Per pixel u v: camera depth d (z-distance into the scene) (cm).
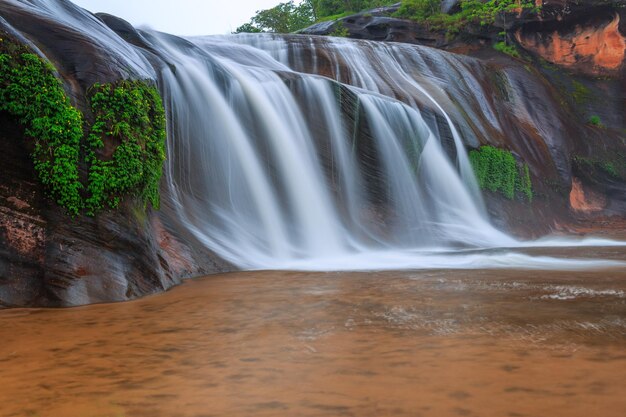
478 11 3675
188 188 1088
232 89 1288
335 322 496
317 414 276
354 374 339
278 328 477
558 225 2559
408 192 1723
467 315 517
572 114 3362
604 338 419
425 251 1417
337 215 1442
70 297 629
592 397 289
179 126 1104
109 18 1173
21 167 650
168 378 341
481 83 2786
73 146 680
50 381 338
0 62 648
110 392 316
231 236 1069
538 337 425
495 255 1272
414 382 321
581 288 686
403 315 521
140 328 491
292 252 1186
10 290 618
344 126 1544
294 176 1362
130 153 736
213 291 704
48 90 671
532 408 275
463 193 2039
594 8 3550
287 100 1432
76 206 672
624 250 1411
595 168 3122
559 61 3753
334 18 4666
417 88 2317
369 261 1136
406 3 4047
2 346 430
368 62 2367
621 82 3631
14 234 634
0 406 296
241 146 1247
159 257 784
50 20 779
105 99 731
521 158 2455
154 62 1079
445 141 2030
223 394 309
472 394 298
